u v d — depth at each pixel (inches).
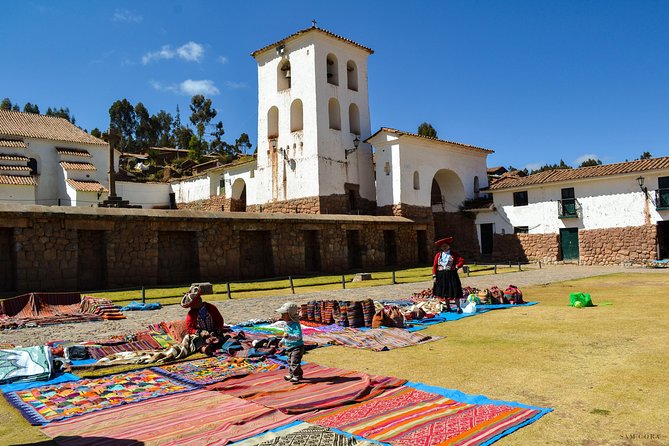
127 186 1815.9
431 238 1375.5
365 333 382.0
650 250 1158.3
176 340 369.7
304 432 184.7
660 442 172.4
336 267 1071.0
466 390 240.4
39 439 187.5
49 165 1509.6
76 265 709.9
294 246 994.7
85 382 264.8
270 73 1454.2
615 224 1216.8
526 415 199.0
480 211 1480.1
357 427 189.5
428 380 259.4
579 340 342.6
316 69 1336.1
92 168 1524.4
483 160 1605.6
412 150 1357.0
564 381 249.0
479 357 306.5
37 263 673.6
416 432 182.5
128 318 499.2
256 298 663.1
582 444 173.2
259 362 308.0
